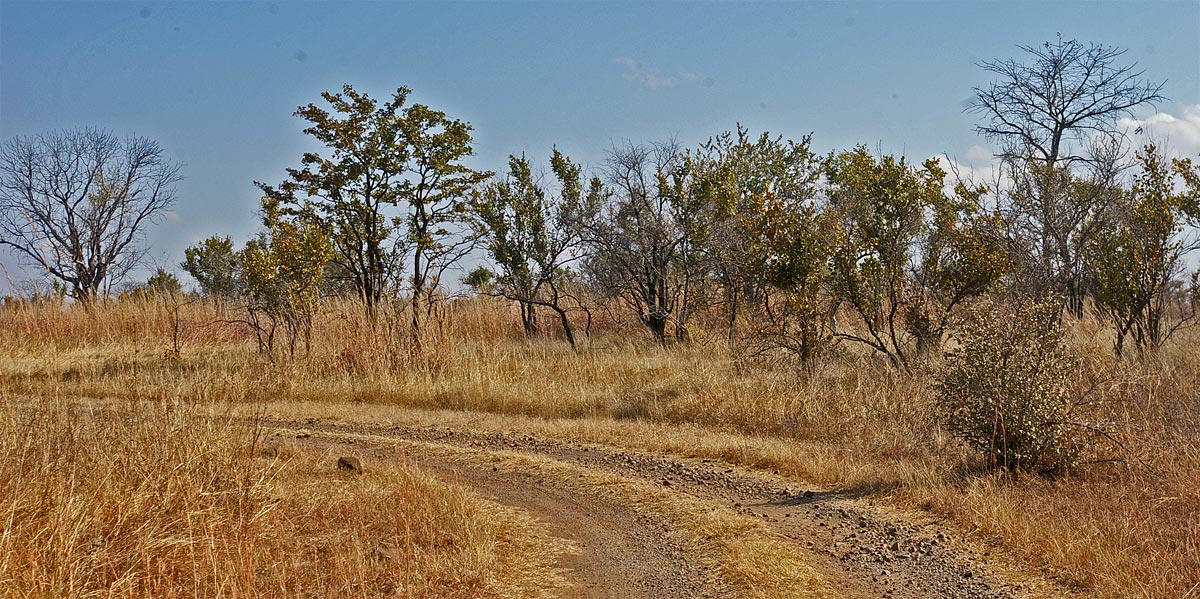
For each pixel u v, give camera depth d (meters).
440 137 18.55
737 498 8.48
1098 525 6.77
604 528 7.58
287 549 6.52
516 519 7.74
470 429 11.90
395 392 14.27
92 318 21.64
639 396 13.05
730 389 12.52
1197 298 14.16
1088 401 9.43
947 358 9.53
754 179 20.84
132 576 5.48
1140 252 13.39
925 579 6.23
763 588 6.02
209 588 5.62
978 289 13.81
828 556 6.76
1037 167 16.08
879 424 10.71
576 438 11.21
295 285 18.50
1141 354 12.82
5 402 8.30
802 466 9.27
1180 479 7.94
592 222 19.25
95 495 6.39
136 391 9.83
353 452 10.45
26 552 5.40
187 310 22.06
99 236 28.48
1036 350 8.94
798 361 13.59
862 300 13.62
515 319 21.09
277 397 14.62
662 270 19.08
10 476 6.43
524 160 20.84
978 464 8.90
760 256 14.17
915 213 14.33
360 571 5.92
